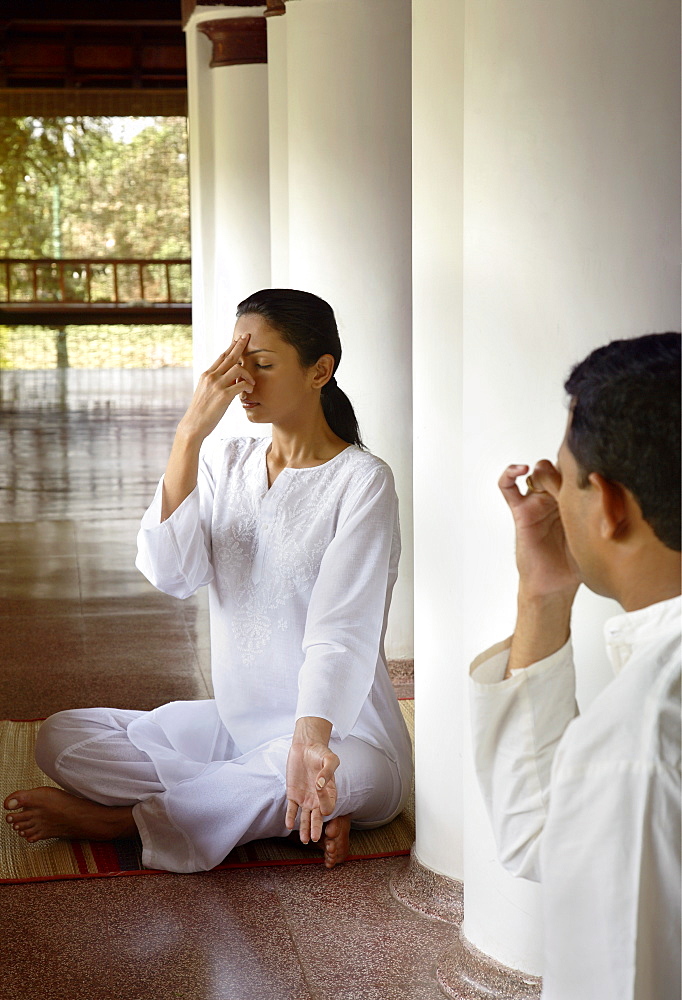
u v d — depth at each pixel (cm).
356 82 360
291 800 217
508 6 175
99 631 458
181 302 1839
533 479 107
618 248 175
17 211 1797
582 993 94
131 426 1159
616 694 92
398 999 197
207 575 257
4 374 1839
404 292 370
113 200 1811
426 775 232
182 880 244
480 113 183
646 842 90
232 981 204
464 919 206
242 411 534
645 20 170
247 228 574
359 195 365
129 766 254
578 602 179
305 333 242
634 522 96
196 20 576
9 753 321
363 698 230
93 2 1544
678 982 92
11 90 1534
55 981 204
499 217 182
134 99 1554
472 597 196
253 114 565
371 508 239
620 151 173
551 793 95
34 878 244
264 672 252
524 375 183
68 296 1825
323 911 230
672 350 96
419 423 226
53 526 672
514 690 107
